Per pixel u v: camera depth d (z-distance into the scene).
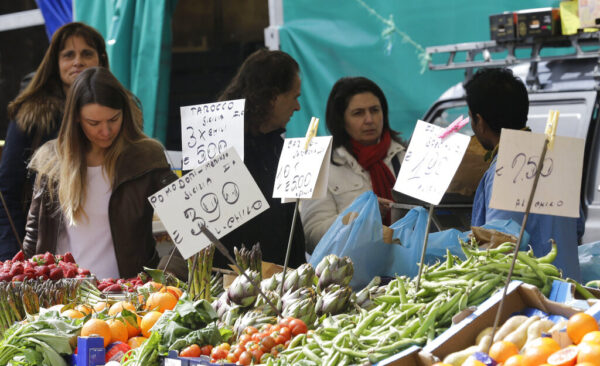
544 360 2.75
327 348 3.27
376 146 6.34
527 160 3.16
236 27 13.77
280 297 3.90
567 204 3.19
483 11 7.80
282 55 5.94
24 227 6.30
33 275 4.51
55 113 6.45
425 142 3.69
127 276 5.55
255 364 3.21
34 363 3.63
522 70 8.10
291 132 8.84
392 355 3.15
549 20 6.96
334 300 3.69
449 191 5.36
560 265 4.54
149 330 3.61
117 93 5.50
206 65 14.02
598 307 2.97
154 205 3.92
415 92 8.20
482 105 4.95
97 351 3.55
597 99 7.30
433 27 8.06
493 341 3.08
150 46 9.10
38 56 12.95
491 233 4.18
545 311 3.23
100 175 5.57
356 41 8.45
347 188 6.21
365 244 4.51
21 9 13.06
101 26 9.43
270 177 5.86
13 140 6.36
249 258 4.15
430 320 3.31
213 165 3.95
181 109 4.43
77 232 5.56
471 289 3.46
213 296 4.42
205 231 3.86
